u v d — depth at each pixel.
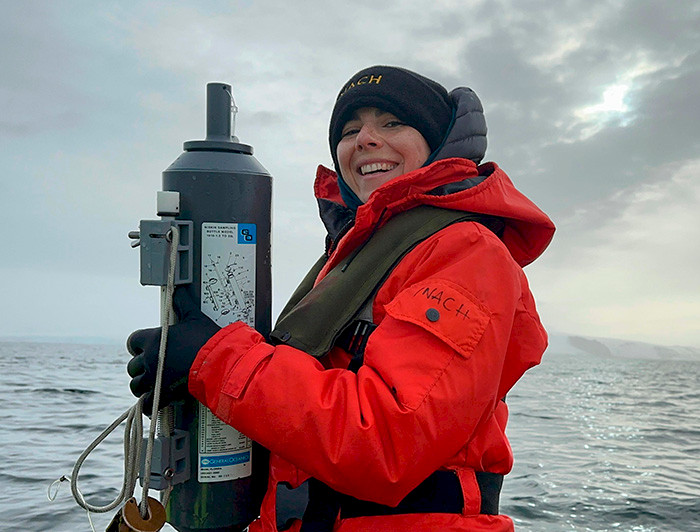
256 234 1.67
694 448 11.12
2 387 17.44
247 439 1.64
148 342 1.48
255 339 1.47
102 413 11.77
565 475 8.00
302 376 1.35
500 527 1.48
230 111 1.72
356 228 1.68
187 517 1.61
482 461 1.54
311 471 1.34
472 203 1.59
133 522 1.42
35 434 9.12
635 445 11.25
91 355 56.12
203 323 1.51
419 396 1.29
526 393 27.47
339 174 2.03
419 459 1.29
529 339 1.58
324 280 1.65
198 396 1.45
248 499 1.65
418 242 1.55
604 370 70.50
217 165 1.63
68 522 4.91
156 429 1.58
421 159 1.81
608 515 6.20
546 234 1.70
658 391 32.38
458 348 1.32
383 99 1.75
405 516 1.45
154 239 1.49
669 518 6.14
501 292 1.42
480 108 1.82
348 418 1.29
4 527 4.79
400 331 1.38
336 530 1.49
